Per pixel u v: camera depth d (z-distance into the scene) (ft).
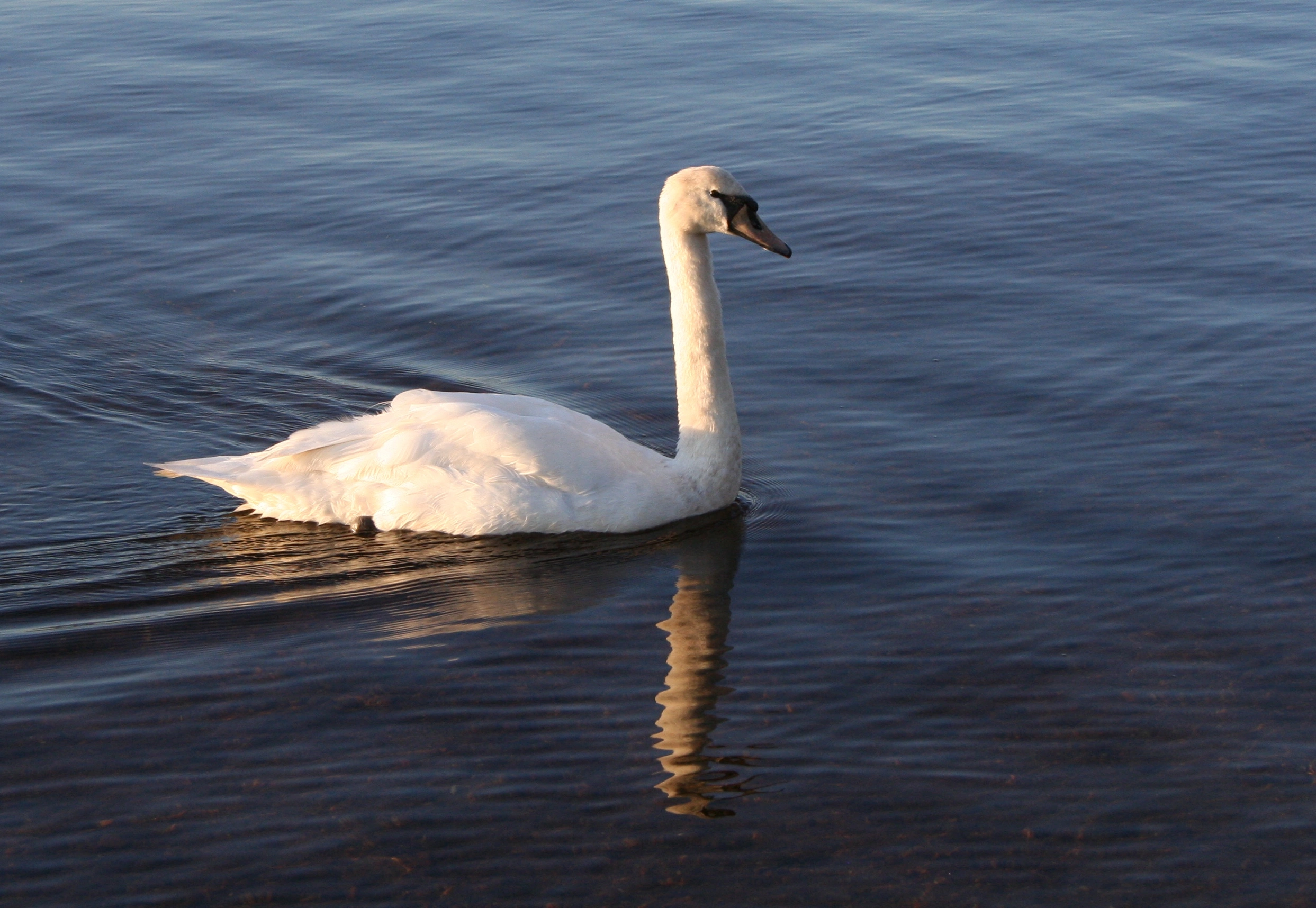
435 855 30.40
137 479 47.73
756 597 40.52
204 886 29.50
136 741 34.24
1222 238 65.87
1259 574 40.65
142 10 106.63
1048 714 34.96
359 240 68.49
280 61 94.48
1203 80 88.17
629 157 77.51
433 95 87.56
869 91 86.94
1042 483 46.09
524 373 55.83
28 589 40.68
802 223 69.41
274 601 40.37
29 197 74.23
